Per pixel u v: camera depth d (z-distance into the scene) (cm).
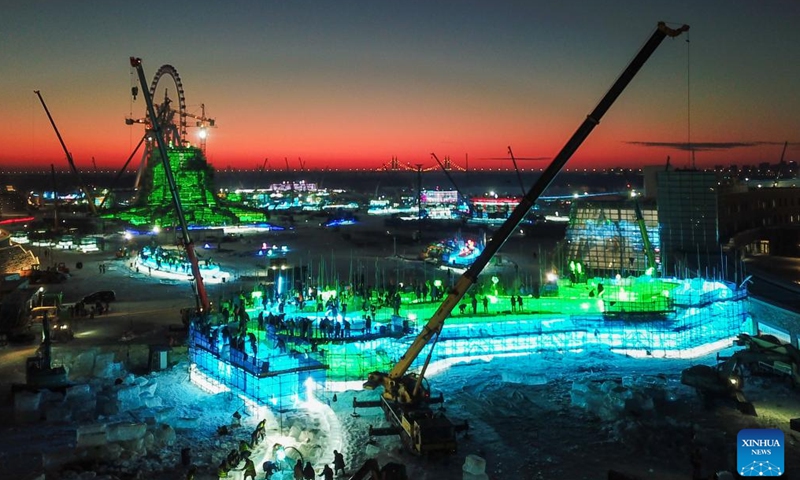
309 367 3856
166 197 16425
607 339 5047
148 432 3152
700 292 5744
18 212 18562
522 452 3117
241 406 3794
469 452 3120
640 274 7938
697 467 2795
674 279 6531
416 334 4847
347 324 4822
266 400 3716
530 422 3528
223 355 4069
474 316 5512
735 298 5397
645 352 4956
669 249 8075
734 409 3628
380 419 3591
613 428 3334
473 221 17000
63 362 4547
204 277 8694
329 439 3262
